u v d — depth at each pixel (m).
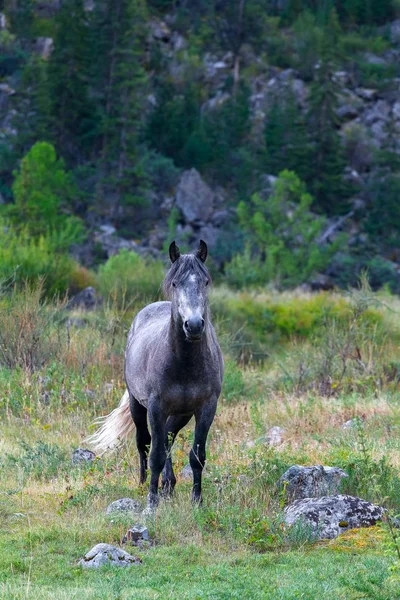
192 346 19.36
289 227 118.88
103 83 186.50
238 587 15.25
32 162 127.94
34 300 38.31
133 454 25.73
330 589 15.06
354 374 39.47
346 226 174.88
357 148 199.00
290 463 23.17
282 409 33.19
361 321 51.00
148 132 194.88
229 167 185.38
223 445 26.88
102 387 33.97
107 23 187.38
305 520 18.84
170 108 198.75
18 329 37.09
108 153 173.62
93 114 183.62
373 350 44.09
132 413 22.94
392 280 145.88
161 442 20.27
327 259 119.88
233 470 22.41
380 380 38.94
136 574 16.12
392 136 193.12
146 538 18.38
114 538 18.31
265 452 23.72
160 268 69.56
